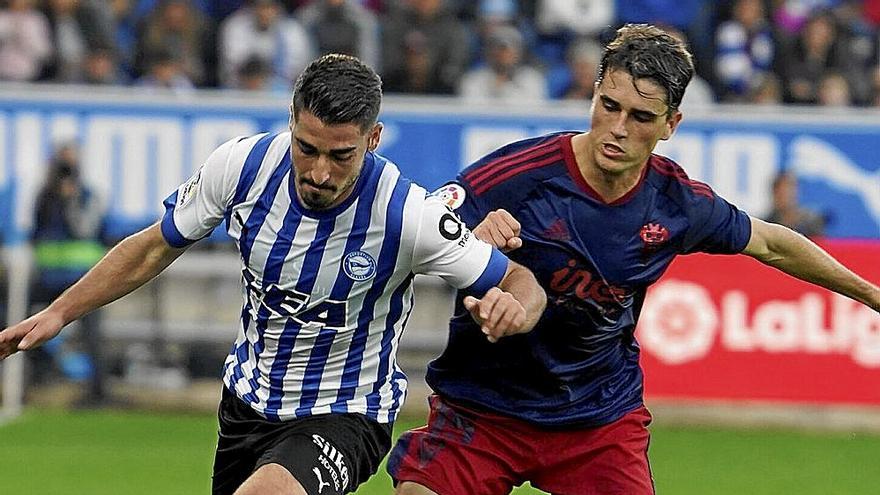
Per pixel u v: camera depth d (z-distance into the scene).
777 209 37.75
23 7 44.03
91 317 38.84
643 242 16.97
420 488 17.55
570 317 17.12
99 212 38.00
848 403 37.16
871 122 37.50
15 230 38.03
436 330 38.50
